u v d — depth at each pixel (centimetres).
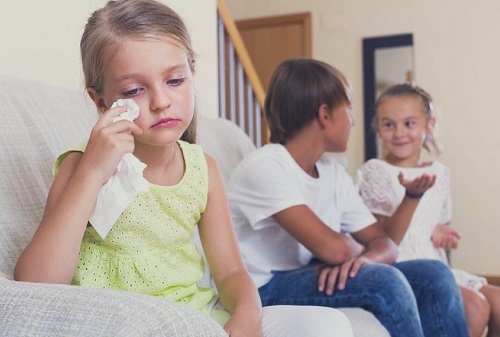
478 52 387
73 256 76
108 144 76
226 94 257
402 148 204
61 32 161
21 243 92
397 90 208
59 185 85
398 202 197
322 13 422
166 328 54
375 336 111
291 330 91
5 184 96
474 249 381
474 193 383
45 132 109
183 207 96
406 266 142
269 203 135
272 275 139
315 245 131
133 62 81
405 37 400
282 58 434
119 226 90
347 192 158
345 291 123
